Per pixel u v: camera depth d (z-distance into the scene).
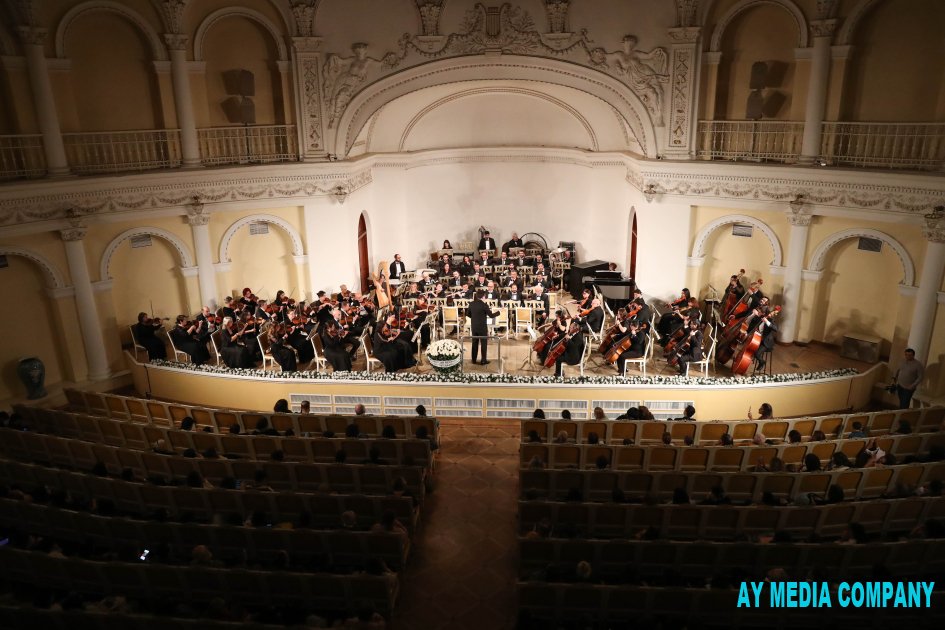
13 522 12.12
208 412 15.51
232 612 9.62
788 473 12.14
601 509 11.51
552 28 21.61
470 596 11.27
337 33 21.78
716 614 9.72
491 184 28.80
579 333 18.92
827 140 19.89
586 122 26.50
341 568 11.10
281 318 21.50
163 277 21.84
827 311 21.23
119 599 9.90
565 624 10.02
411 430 14.91
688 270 22.70
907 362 16.95
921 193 17.83
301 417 14.97
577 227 28.33
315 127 22.42
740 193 21.08
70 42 19.33
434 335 21.64
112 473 14.02
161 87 20.56
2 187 17.34
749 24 21.03
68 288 19.30
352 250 24.70
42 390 19.14
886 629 9.71
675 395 16.78
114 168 20.06
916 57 18.53
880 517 11.48
